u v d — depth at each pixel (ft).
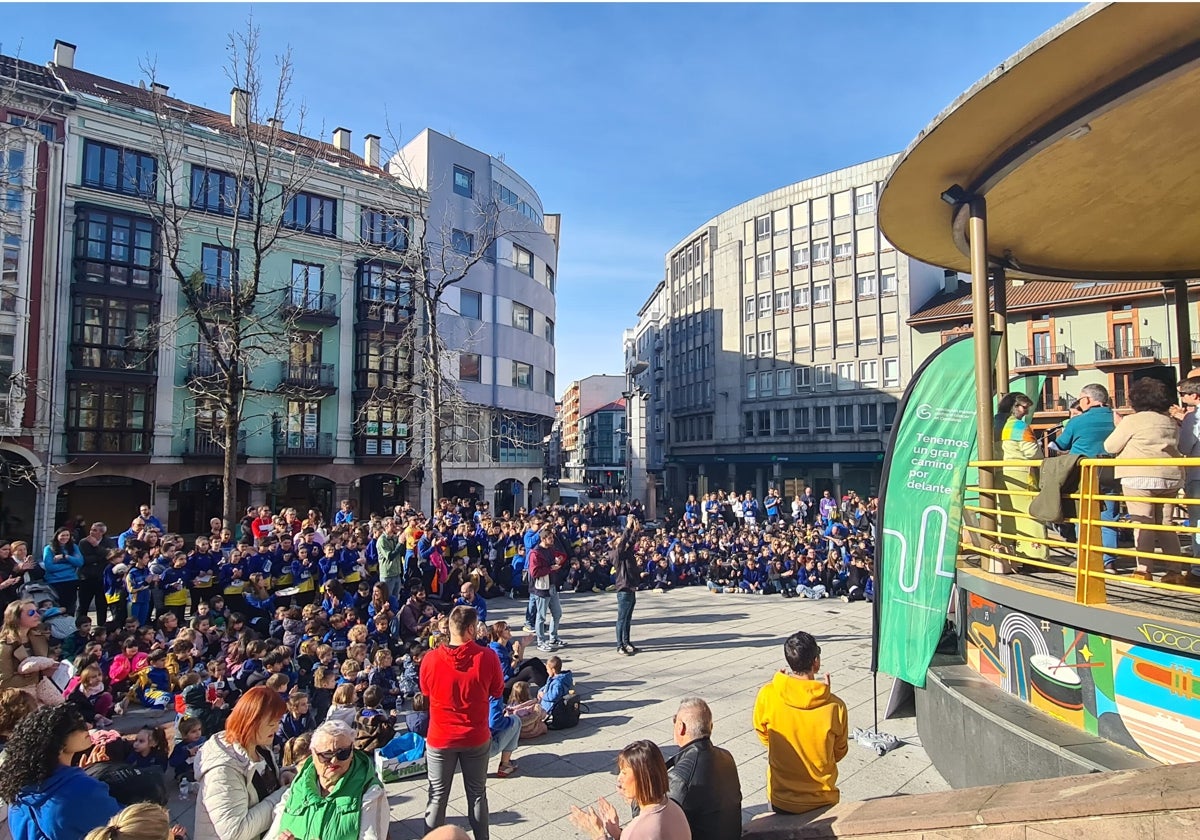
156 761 19.62
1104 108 15.98
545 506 88.28
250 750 11.25
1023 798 10.39
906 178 20.74
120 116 78.54
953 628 22.61
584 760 21.12
